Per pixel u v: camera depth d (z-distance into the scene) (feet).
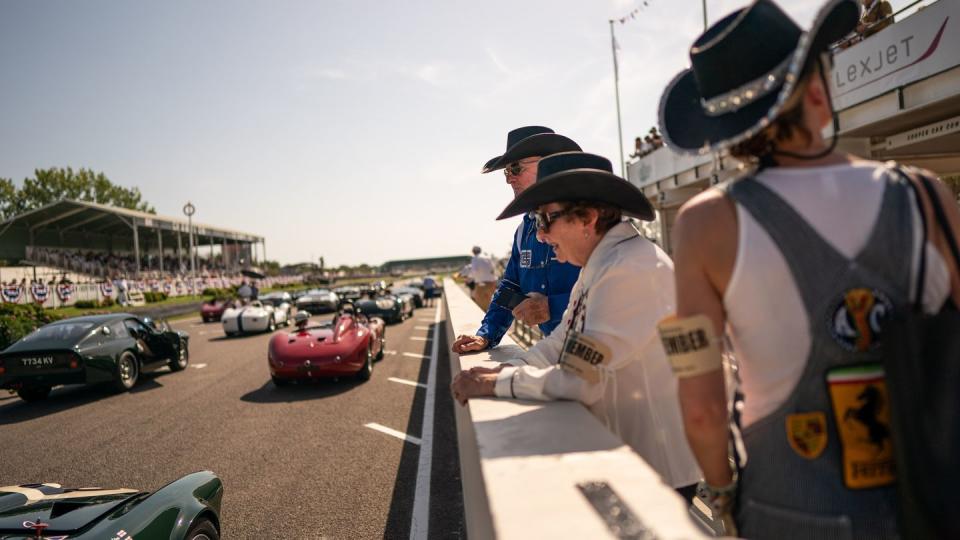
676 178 54.34
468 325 12.72
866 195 2.88
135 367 30.89
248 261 201.36
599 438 3.87
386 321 64.18
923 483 2.56
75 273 125.70
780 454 2.95
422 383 29.50
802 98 3.00
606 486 3.00
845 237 2.81
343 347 29.25
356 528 12.84
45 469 17.67
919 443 2.57
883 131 34.47
